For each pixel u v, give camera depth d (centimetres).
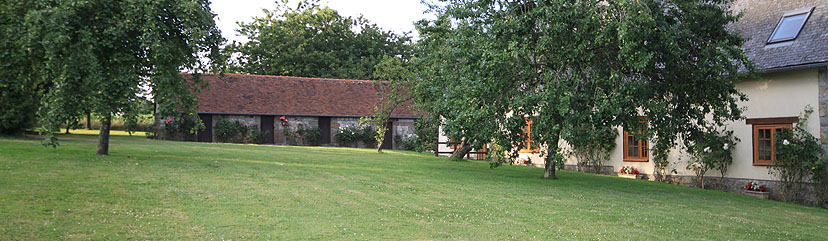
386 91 3572
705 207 1201
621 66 1293
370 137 3394
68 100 1207
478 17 1385
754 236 889
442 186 1259
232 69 1566
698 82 1313
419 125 2269
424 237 740
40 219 702
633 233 846
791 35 1602
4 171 1035
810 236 931
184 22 1329
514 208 1012
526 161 2412
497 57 1255
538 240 757
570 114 1227
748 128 1648
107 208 794
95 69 1209
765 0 1800
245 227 736
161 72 1303
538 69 1364
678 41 1267
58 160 1255
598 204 1123
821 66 1452
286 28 4459
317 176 1288
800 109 1523
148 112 1324
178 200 885
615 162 2005
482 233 786
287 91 3406
